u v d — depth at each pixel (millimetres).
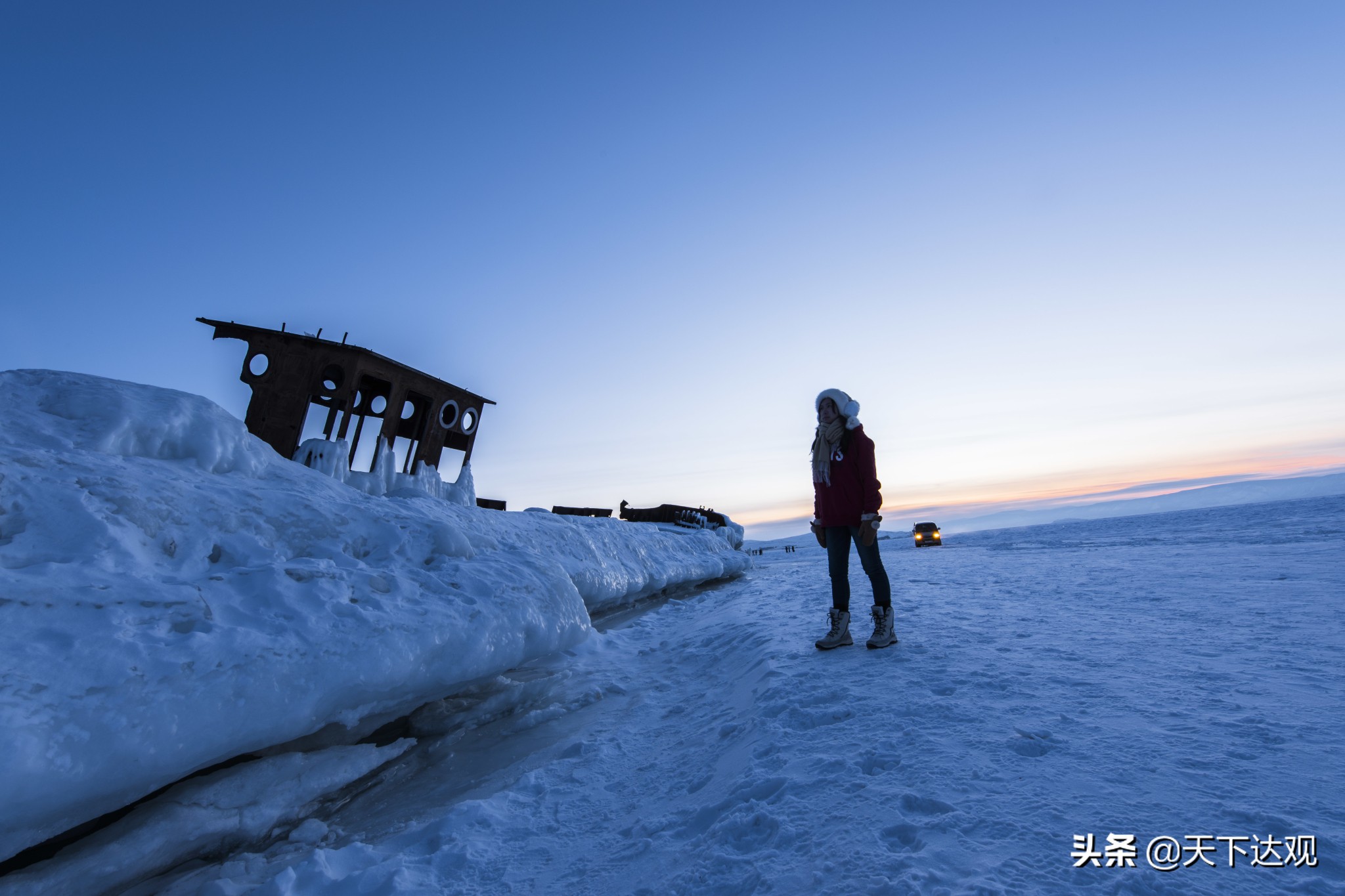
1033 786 1846
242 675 2498
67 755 1948
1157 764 1893
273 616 2871
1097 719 2305
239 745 2477
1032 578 7223
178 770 2268
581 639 4965
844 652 3902
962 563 10992
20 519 2529
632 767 3158
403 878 2189
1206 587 5469
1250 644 3248
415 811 2998
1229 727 2117
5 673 1958
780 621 5730
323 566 3369
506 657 3936
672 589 11336
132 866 2357
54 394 3443
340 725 3201
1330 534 11859
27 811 1888
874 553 3900
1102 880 1354
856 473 3934
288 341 6512
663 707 4195
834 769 2211
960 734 2312
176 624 2525
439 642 3418
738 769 2523
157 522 2969
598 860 2176
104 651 2211
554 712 4285
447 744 3900
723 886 1708
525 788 3010
